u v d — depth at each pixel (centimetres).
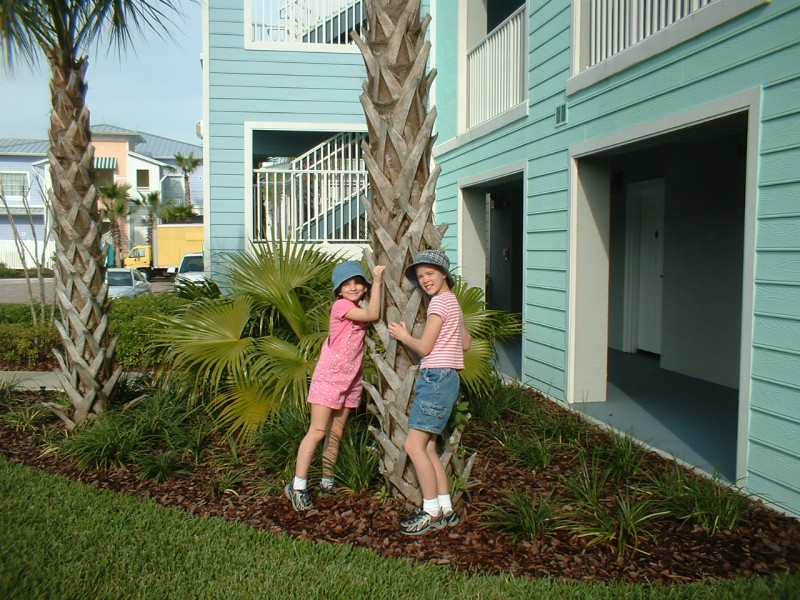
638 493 453
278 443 530
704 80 510
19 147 4141
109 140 4253
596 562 372
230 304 616
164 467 522
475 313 664
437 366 395
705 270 823
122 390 699
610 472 498
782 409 435
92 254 638
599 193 721
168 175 4400
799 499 422
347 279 443
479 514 429
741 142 735
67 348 637
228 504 471
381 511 438
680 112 538
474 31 1056
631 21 613
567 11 721
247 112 1198
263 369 561
